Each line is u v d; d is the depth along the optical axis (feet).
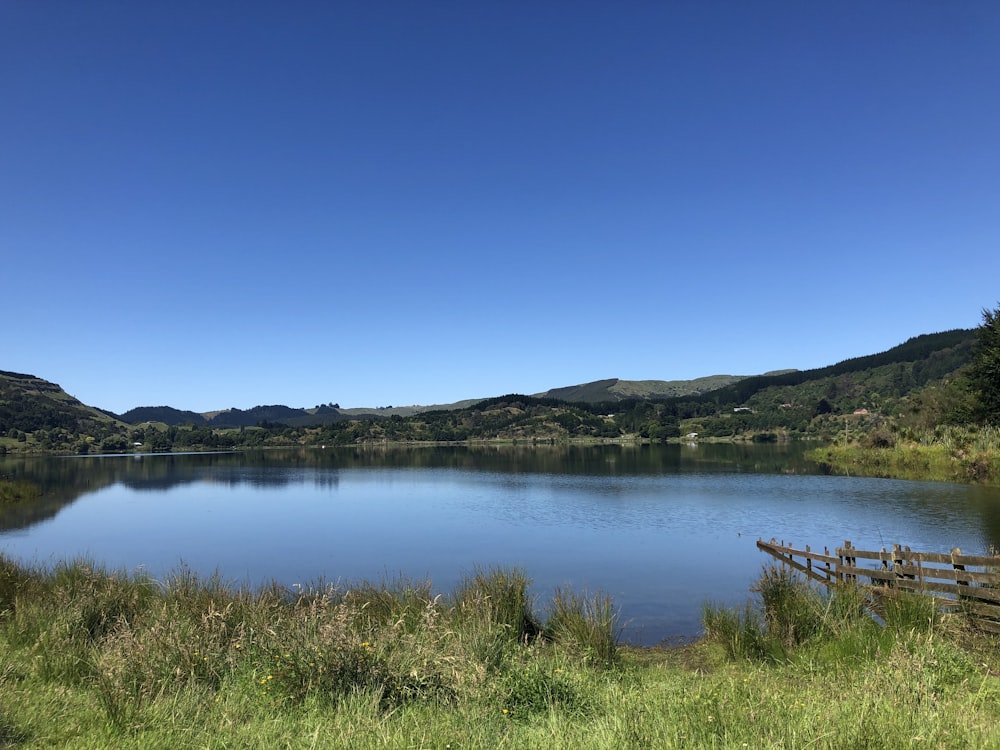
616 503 133.08
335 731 16.66
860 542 83.87
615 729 16.48
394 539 95.04
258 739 16.57
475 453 423.64
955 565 41.70
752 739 15.25
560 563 74.08
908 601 33.14
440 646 24.27
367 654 21.57
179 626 26.71
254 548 89.92
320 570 73.41
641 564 72.95
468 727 17.10
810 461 243.19
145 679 20.75
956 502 118.93
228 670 23.49
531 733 16.65
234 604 34.65
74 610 31.32
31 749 16.19
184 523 118.73
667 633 46.44
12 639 29.60
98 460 386.32
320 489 187.21
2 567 45.93
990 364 181.16
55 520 124.16
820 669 27.76
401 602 39.65
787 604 36.37
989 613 34.47
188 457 430.20
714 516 111.45
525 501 142.10
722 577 66.23
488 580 42.63
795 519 104.88
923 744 14.53
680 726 16.31
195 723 17.83
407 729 16.63
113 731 17.28
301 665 21.26
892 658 23.40
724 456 297.94
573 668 26.07
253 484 206.49
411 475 235.40
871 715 15.96
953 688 21.88
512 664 23.41
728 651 35.81
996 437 170.71
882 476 174.40
